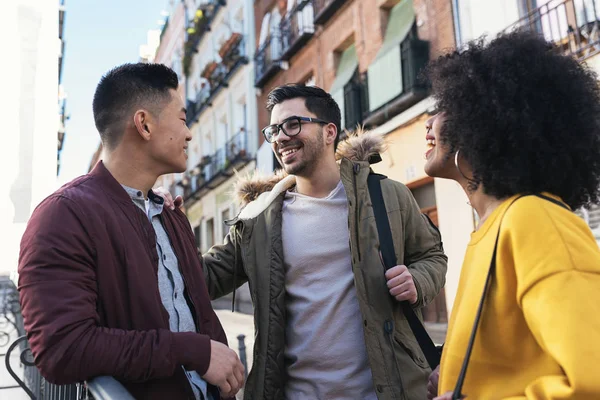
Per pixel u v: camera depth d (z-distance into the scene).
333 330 1.90
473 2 7.22
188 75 21.39
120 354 1.17
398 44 8.48
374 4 9.52
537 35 1.12
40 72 2.58
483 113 1.05
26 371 2.96
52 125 2.56
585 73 1.10
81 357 1.13
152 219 1.55
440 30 7.87
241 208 2.40
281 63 13.12
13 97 2.52
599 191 1.09
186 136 1.59
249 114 15.03
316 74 11.77
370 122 9.33
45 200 1.32
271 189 2.37
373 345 1.83
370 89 9.34
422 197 8.41
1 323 3.28
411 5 8.68
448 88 1.13
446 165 1.20
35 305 1.16
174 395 1.34
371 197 2.02
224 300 15.27
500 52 1.08
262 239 2.05
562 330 0.80
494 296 0.97
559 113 1.03
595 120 1.05
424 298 1.92
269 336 1.94
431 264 2.06
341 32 10.75
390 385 1.80
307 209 2.07
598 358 0.77
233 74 16.28
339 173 2.17
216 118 18.05
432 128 1.22
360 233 1.95
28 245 1.22
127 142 1.51
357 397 1.86
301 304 1.96
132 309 1.31
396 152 8.72
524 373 0.92
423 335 1.88
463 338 1.00
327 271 1.98
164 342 1.24
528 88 1.04
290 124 2.07
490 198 1.10
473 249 1.07
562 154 1.01
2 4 2.58
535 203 0.96
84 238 1.26
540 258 0.88
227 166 15.71
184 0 21.20
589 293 0.83
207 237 19.00
